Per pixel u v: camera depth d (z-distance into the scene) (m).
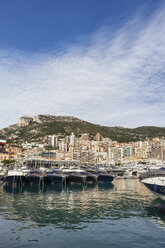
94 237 14.43
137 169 75.50
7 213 20.77
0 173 64.50
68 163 147.50
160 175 25.92
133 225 17.03
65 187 43.94
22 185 46.56
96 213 20.80
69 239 14.08
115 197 30.69
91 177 52.16
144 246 12.94
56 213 20.77
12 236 14.59
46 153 188.25
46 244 13.25
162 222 17.80
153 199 28.75
